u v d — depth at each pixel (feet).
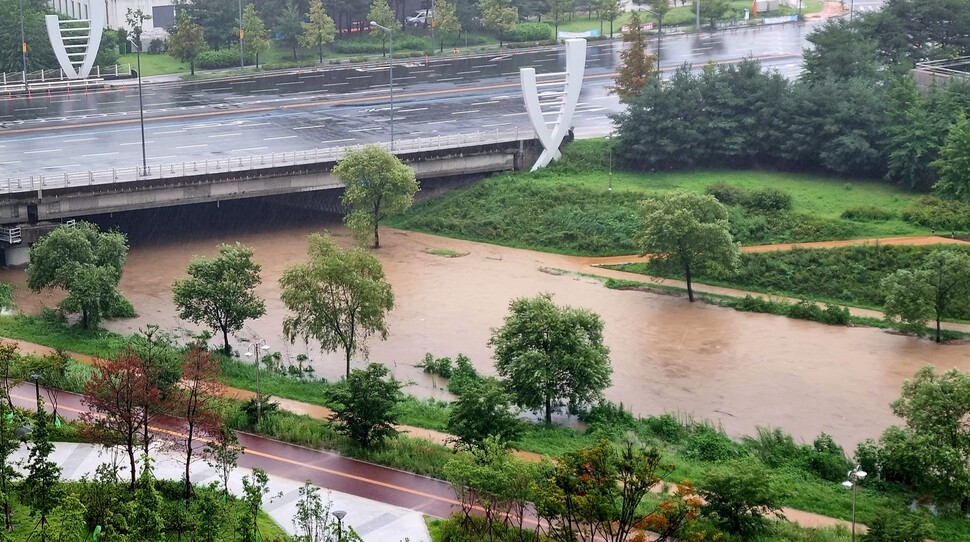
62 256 451.53
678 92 626.23
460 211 594.65
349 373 379.35
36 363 370.53
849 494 328.08
